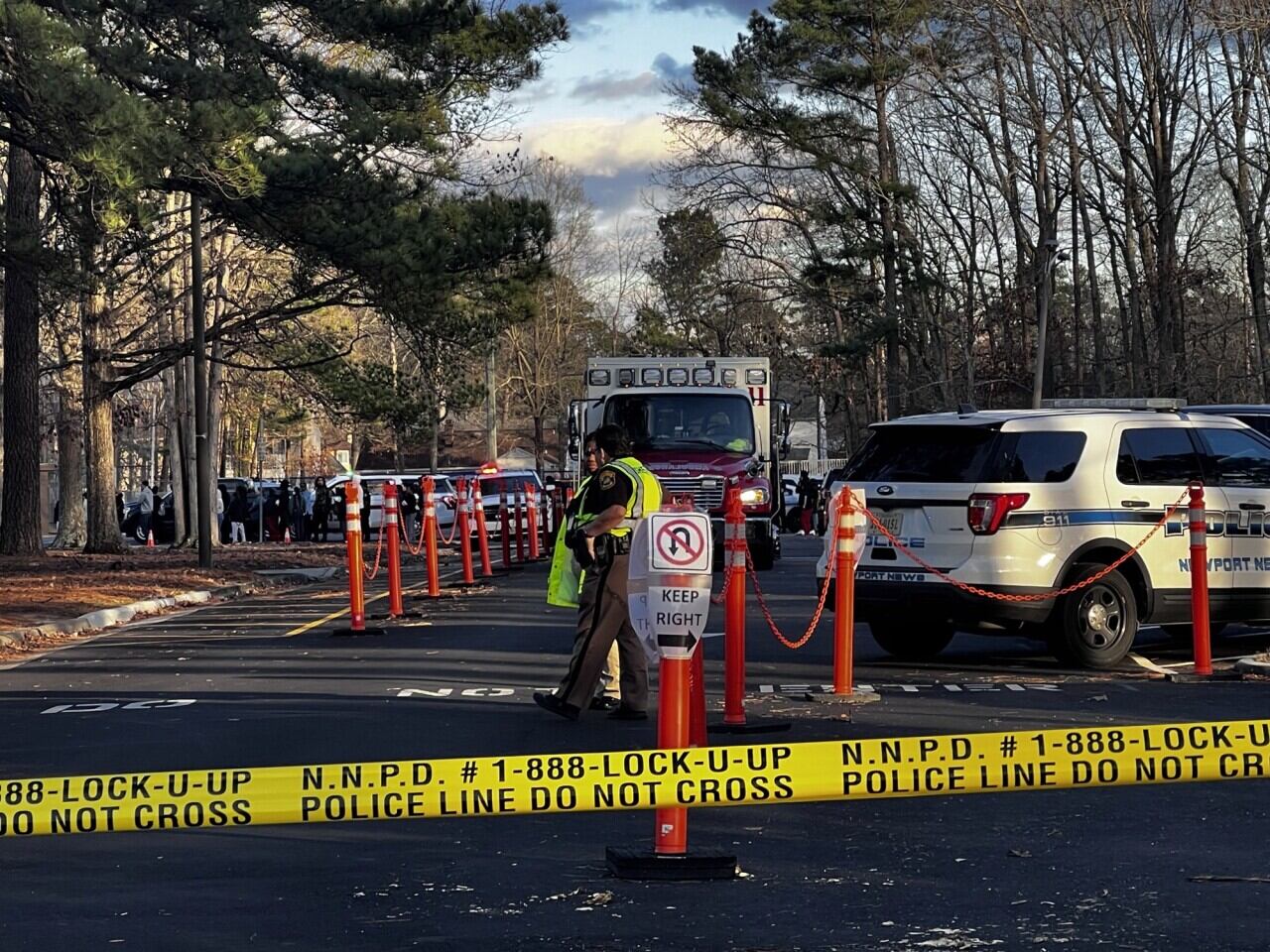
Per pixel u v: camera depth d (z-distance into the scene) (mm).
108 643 18766
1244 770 5523
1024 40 48594
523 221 30156
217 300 40875
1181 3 47375
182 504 43656
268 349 39438
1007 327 60125
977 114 53781
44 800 5270
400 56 29281
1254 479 14625
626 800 5504
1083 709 11586
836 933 6133
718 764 5531
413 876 7195
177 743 10805
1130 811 8383
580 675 11367
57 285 25391
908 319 58375
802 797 5551
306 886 7047
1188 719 11000
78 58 20109
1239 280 55688
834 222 56281
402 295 29438
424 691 13094
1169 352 49656
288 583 30344
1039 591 13492
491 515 40906
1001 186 54312
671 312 88688
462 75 31047
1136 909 6465
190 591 25812
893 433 14258
